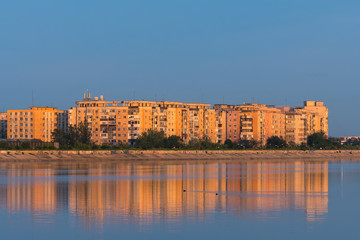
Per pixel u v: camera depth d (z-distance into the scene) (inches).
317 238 3430.1
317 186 6697.8
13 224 3784.5
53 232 3538.4
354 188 6432.1
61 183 6953.7
